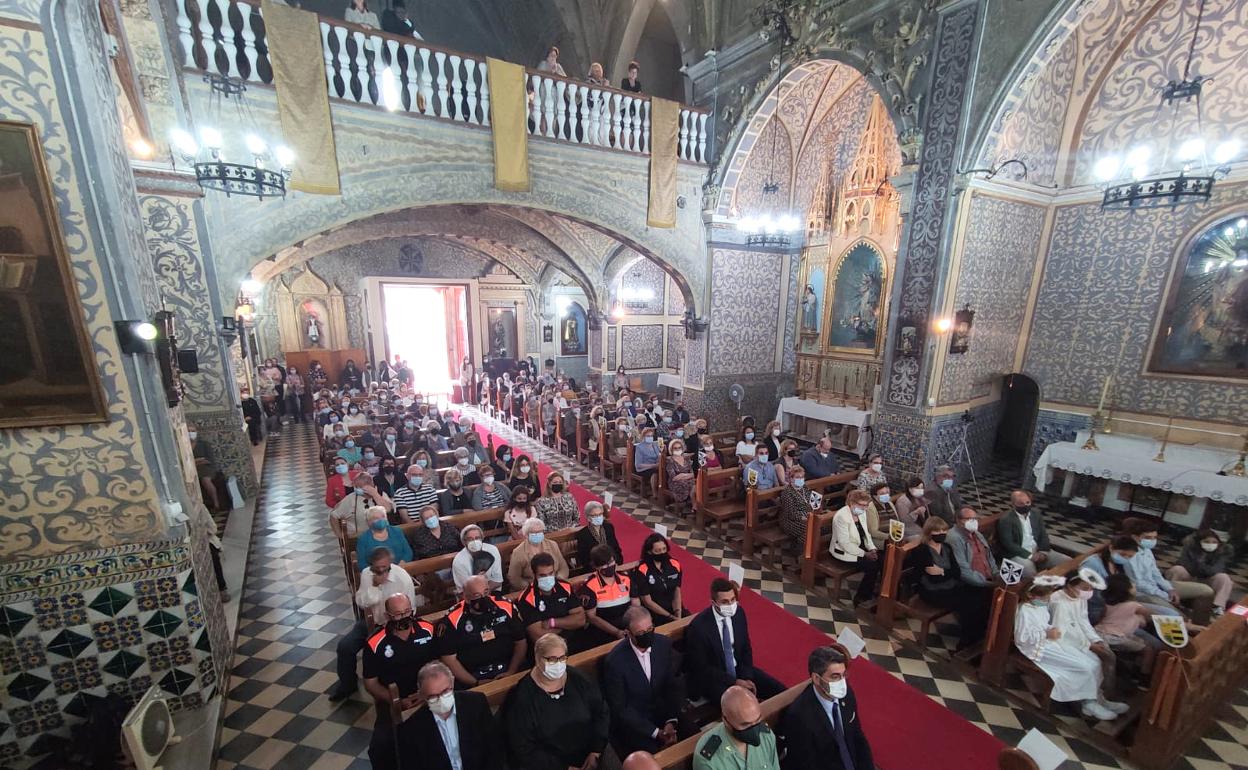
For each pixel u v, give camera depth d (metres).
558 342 20.91
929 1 7.78
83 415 3.51
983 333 8.97
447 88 8.88
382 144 8.31
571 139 9.99
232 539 7.31
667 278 18.41
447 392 21.25
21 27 3.07
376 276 18.48
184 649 4.05
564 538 5.83
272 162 7.62
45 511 3.54
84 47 3.25
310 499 9.30
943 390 8.62
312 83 7.66
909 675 4.88
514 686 3.50
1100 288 8.77
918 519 6.59
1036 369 9.58
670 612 4.91
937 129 7.89
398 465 8.13
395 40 8.09
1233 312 7.55
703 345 12.84
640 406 12.65
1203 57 7.48
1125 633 4.59
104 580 3.74
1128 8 7.90
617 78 14.15
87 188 3.32
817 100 11.82
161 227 7.33
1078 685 4.21
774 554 7.31
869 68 8.67
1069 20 6.63
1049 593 4.46
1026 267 9.26
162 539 3.85
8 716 3.65
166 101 6.90
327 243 14.03
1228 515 7.33
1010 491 9.62
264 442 12.55
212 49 7.12
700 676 4.02
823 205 12.46
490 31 17.77
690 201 11.94
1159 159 8.02
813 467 8.38
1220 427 7.74
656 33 14.53
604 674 3.73
